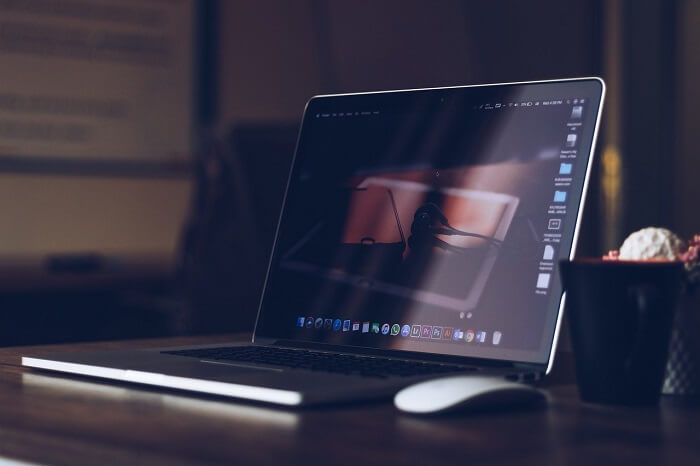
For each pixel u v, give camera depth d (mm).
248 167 2637
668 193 4875
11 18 4805
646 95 4906
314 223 1267
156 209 5285
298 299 1252
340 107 1288
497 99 1162
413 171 1199
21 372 1128
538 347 1049
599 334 905
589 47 5070
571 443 736
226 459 676
